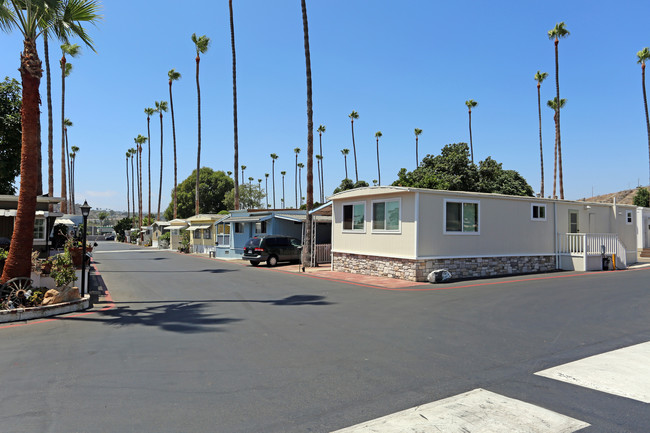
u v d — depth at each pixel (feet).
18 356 20.63
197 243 124.88
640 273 56.39
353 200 60.49
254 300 37.24
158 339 23.79
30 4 31.81
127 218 255.91
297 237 91.76
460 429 12.56
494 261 54.95
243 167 316.19
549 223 61.52
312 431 12.56
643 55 116.37
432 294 39.40
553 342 22.27
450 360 19.31
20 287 32.32
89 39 36.91
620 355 19.83
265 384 16.52
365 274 57.47
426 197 49.83
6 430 12.73
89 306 34.94
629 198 223.30
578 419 13.15
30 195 33.73
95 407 14.46
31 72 33.68
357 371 17.94
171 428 12.84
